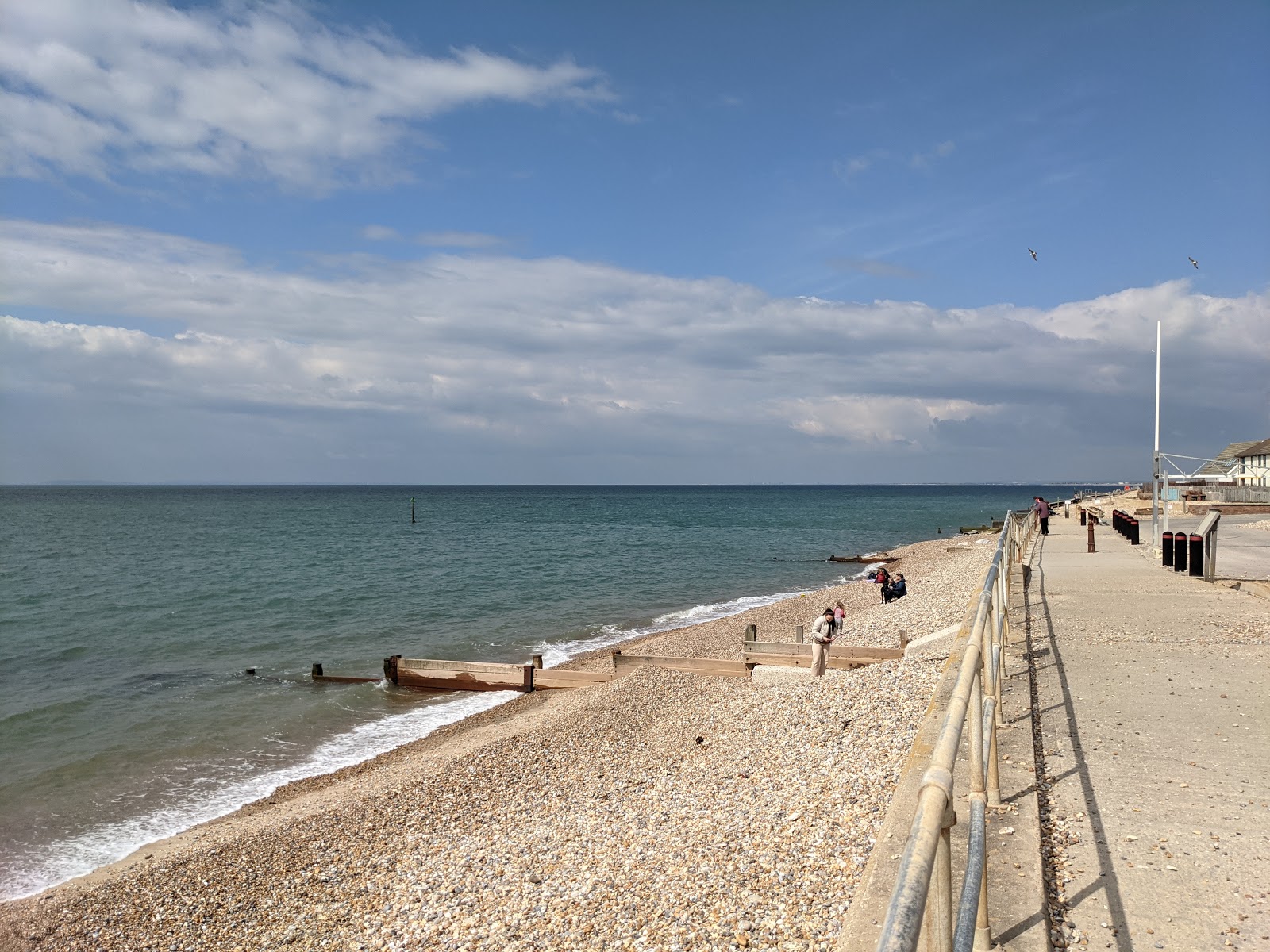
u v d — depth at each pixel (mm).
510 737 16031
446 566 54844
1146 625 12477
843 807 7566
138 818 14055
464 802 12859
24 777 16109
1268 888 4391
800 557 61594
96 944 9625
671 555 63812
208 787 15516
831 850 6719
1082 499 85375
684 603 38750
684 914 6336
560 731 16078
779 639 25953
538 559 60500
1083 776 6129
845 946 3758
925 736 6414
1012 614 13680
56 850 12797
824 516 128875
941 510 148000
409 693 22281
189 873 11125
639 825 9172
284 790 15234
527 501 198625
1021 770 6094
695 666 19938
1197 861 4719
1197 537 18969
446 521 112125
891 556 57219
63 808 14555
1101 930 4027
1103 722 7492
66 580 47781
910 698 11211
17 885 11664
